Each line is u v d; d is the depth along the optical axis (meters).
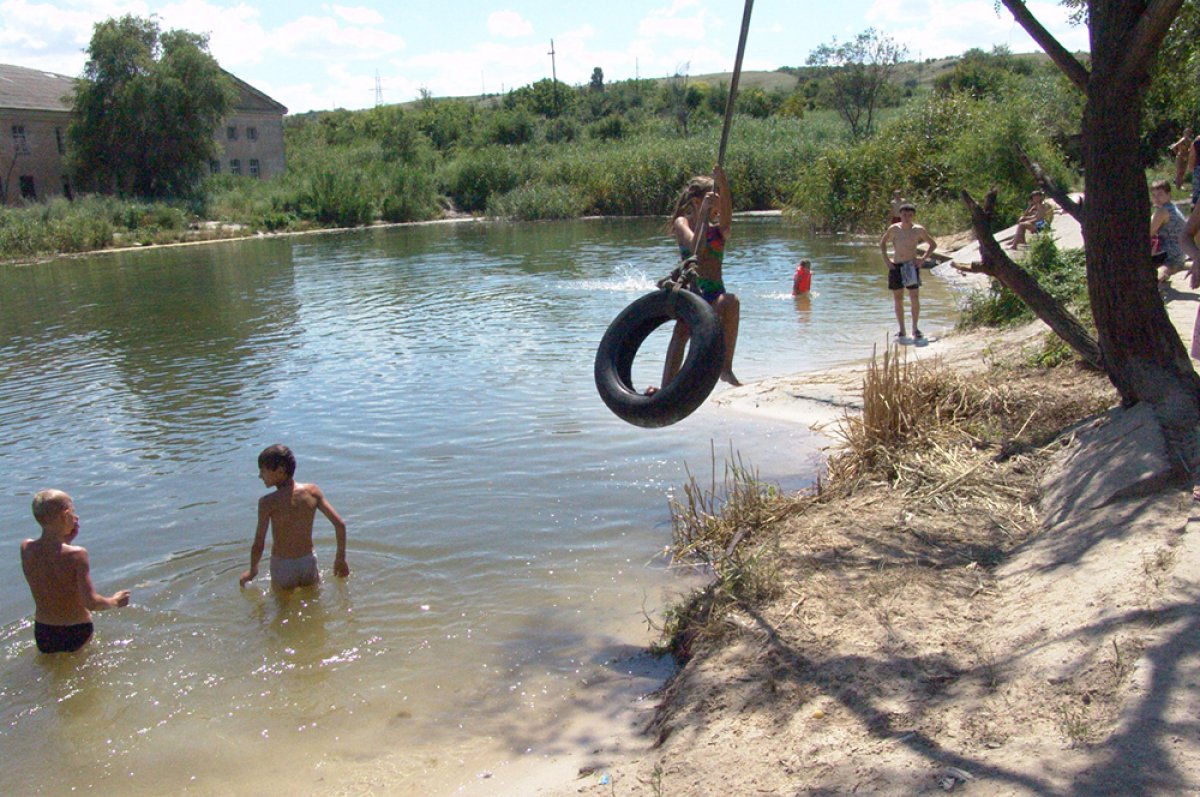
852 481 7.37
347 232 46.78
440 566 6.86
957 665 4.32
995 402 8.15
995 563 5.55
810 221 34.56
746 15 5.10
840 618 5.04
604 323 17.11
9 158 49.41
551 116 85.25
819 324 15.77
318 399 12.19
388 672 5.48
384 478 8.85
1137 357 6.58
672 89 80.06
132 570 7.06
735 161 45.56
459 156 61.25
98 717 5.16
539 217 49.97
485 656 5.59
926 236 13.56
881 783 3.50
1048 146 26.66
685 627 5.58
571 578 6.56
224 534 7.73
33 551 5.81
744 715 4.31
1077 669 3.89
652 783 3.94
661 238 35.06
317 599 6.43
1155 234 11.62
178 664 5.69
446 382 12.80
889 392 8.06
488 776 4.41
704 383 4.86
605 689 5.16
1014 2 6.75
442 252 33.56
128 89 48.56
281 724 5.01
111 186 50.69
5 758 4.83
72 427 11.35
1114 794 3.11
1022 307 13.08
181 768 4.67
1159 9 5.86
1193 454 5.66
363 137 75.56
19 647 6.02
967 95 32.97
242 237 44.94
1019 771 3.34
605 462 9.02
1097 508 5.50
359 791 4.39
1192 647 3.78
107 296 24.23
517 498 8.15
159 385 13.47
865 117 53.22
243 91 61.84
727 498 7.64
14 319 20.62
